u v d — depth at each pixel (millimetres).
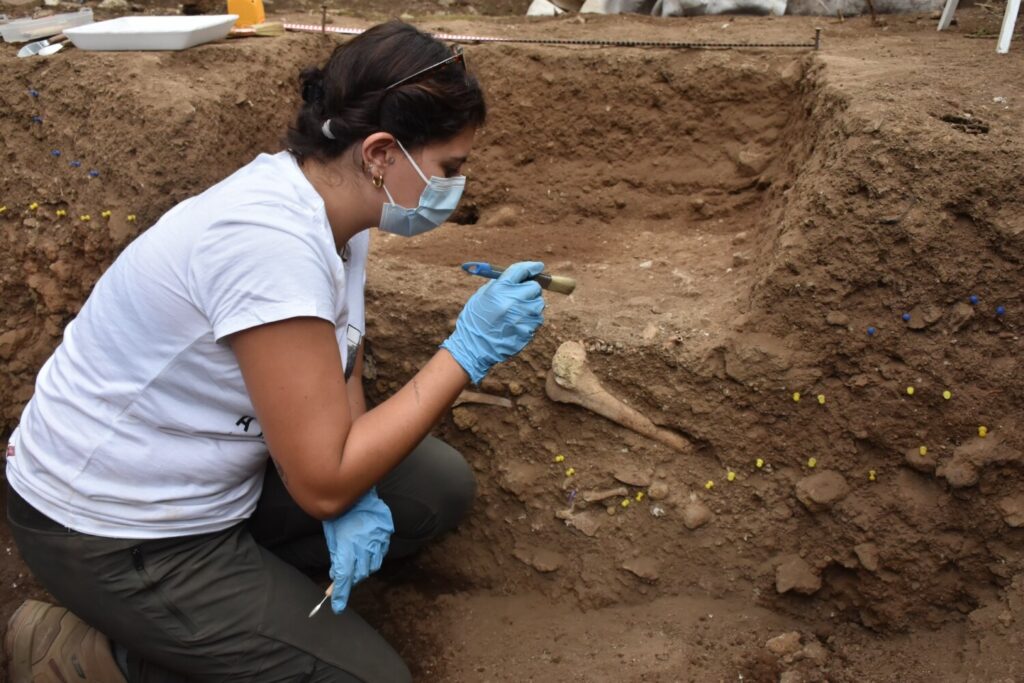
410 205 1560
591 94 2865
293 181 1466
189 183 2178
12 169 2381
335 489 1465
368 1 4266
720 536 2064
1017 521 1849
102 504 1526
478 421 2195
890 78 2256
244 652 1629
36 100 2354
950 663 1867
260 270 1354
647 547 2104
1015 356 1833
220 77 2367
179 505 1556
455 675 2053
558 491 2148
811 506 1971
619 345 2016
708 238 2543
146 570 1562
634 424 2049
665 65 2793
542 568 2164
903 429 1908
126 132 2186
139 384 1472
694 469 2057
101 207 2217
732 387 1964
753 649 1980
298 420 1402
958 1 3424
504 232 2732
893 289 1855
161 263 1412
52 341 2404
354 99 1429
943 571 1943
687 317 2031
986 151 1777
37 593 2420
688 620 2061
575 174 2904
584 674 1964
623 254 2494
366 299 2217
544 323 2086
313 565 2047
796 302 1904
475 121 1535
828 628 2043
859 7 3434
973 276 1811
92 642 1751
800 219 1901
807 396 1938
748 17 3393
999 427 1851
